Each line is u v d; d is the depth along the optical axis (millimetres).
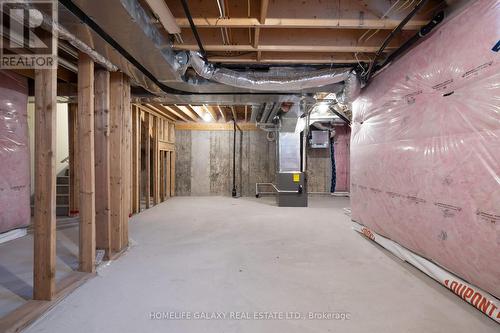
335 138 8109
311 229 3920
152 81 3143
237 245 3180
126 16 1714
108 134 2637
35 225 1868
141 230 3836
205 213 5090
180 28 2391
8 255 2861
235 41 2641
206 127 7695
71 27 1788
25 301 1890
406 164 2531
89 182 2336
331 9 2191
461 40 1898
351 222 4117
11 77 3449
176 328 1630
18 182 3561
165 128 6828
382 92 2965
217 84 3426
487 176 1696
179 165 7707
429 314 1770
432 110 2188
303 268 2514
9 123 3428
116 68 2600
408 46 2467
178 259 2721
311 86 3252
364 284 2195
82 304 1881
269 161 7758
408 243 2568
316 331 1610
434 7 2180
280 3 2186
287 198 5863
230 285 2174
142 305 1874
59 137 5836
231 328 1634
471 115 1811
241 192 7742
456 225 1944
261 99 4086
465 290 1912
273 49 2697
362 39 2670
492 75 1661
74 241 3312
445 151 2045
